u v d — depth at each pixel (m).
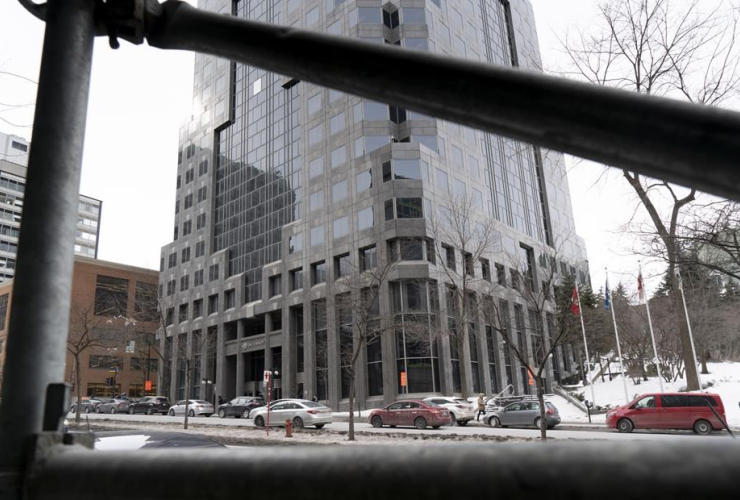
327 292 49.75
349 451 0.56
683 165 0.53
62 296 0.91
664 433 24.52
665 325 43.44
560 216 71.56
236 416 44.19
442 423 27.33
